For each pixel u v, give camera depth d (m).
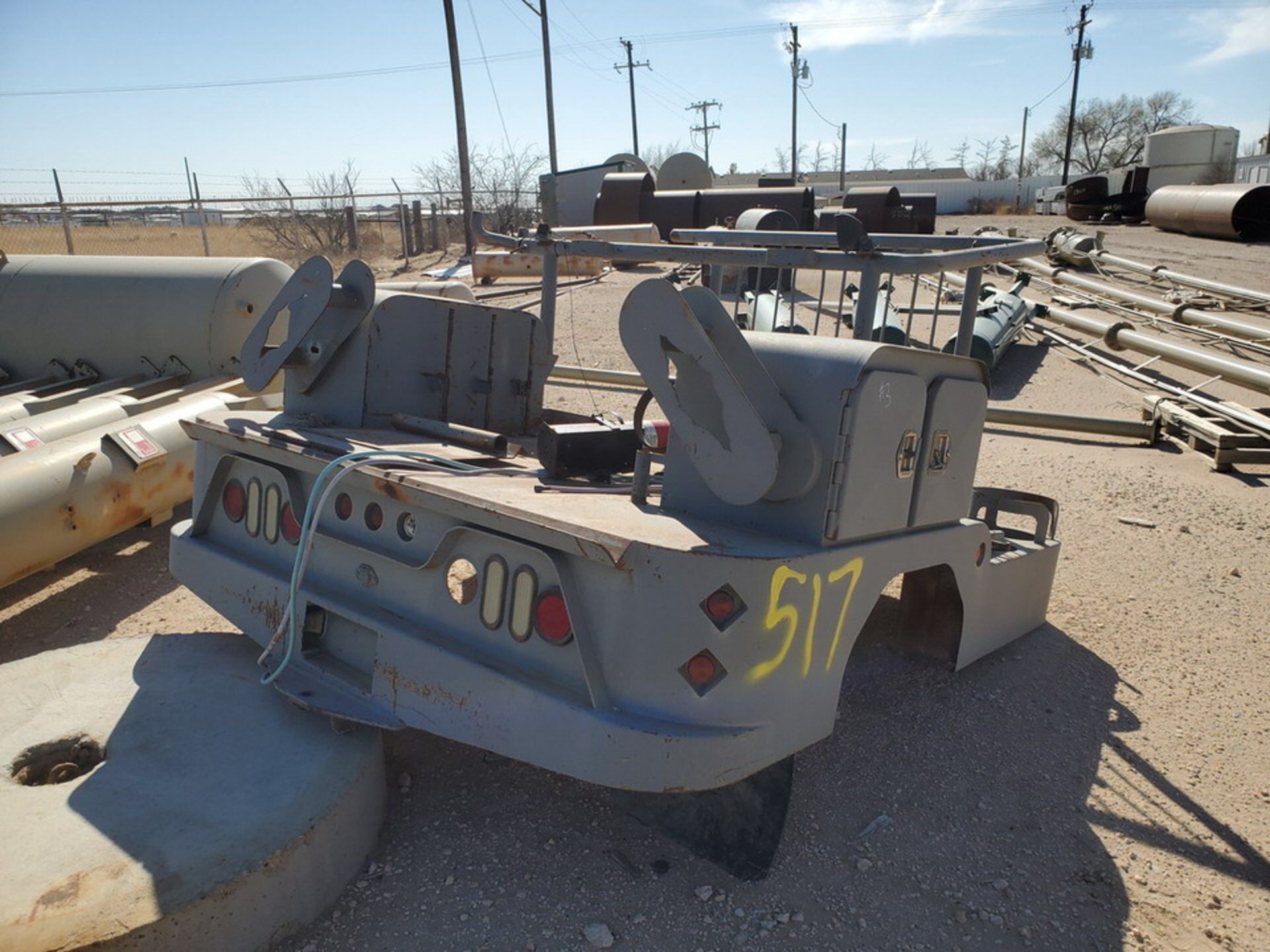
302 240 25.47
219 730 2.88
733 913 2.54
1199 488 6.82
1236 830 3.02
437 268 20.67
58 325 7.45
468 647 2.64
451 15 22.89
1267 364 10.81
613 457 3.16
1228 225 24.75
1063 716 3.65
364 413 3.60
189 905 2.17
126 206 18.98
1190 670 4.08
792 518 2.52
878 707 3.64
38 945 2.03
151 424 5.26
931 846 2.86
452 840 2.79
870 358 2.46
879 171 78.50
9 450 5.16
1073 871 2.79
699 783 2.30
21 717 2.94
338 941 2.40
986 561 3.43
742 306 10.15
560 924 2.47
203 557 3.49
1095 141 78.62
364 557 2.95
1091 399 9.80
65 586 4.93
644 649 2.31
